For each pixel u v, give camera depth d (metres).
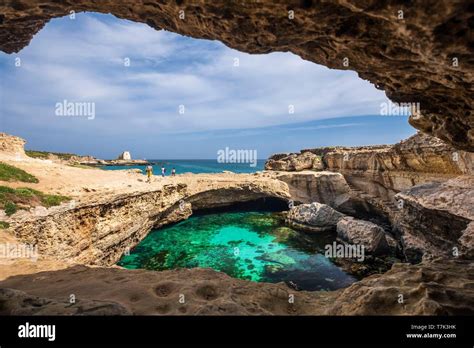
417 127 9.33
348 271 19.59
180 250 23.91
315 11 4.92
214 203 35.78
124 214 21.69
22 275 8.66
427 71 5.81
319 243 25.27
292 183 38.50
